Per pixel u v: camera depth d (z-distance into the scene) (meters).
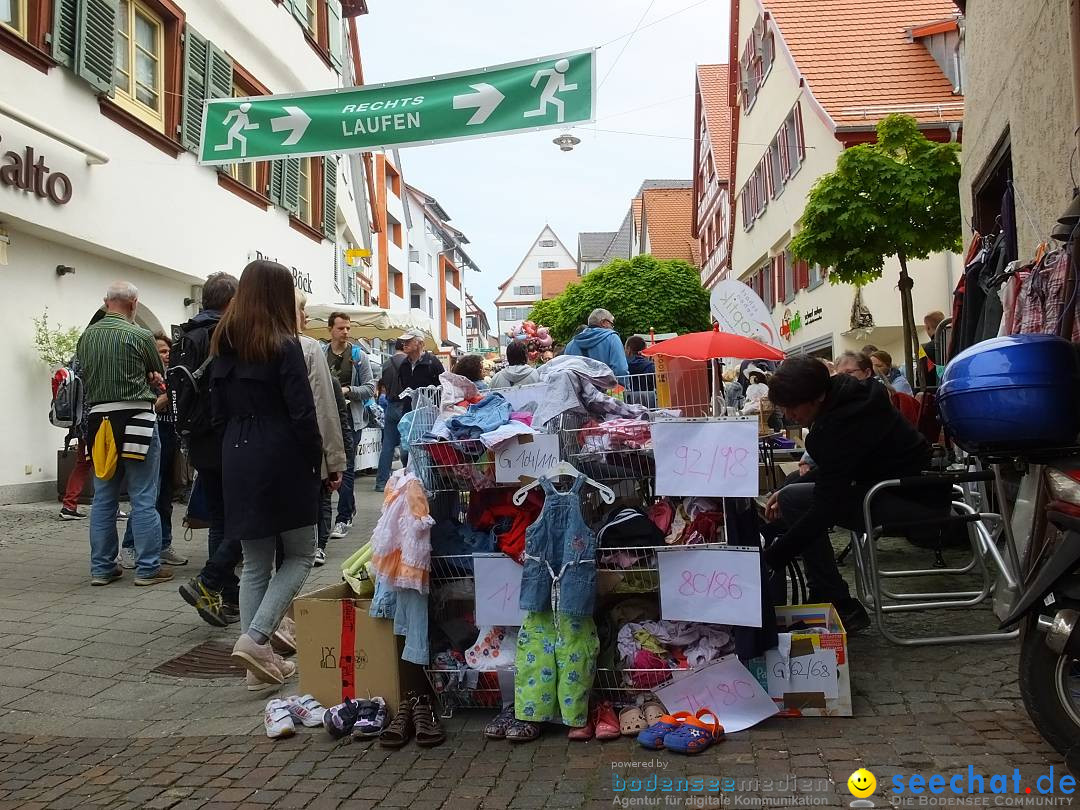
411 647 4.02
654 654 3.98
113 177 11.82
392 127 9.20
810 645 3.85
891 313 18.41
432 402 4.56
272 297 4.46
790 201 23.50
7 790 3.50
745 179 30.12
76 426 8.96
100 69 11.38
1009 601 4.69
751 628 3.82
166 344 9.11
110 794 3.45
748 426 3.83
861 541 6.15
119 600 6.22
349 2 22.50
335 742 3.92
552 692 3.86
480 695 4.21
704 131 40.50
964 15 9.69
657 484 3.92
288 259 18.06
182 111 13.62
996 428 3.39
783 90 23.72
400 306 45.69
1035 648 3.14
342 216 23.72
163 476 7.25
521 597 3.87
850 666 4.42
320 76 20.06
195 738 4.02
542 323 48.28
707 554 3.86
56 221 10.59
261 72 16.81
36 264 10.87
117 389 6.49
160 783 3.54
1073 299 4.93
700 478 3.86
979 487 6.16
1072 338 4.93
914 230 12.25
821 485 4.39
